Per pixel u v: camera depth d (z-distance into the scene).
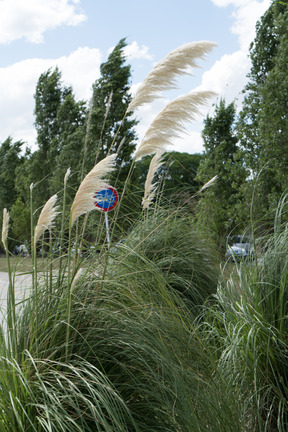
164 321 3.11
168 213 6.13
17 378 2.48
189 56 3.23
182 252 5.68
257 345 3.54
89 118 3.60
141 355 2.71
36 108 30.09
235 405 2.99
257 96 11.67
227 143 13.82
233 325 3.88
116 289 3.27
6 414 2.44
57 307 2.90
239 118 11.91
